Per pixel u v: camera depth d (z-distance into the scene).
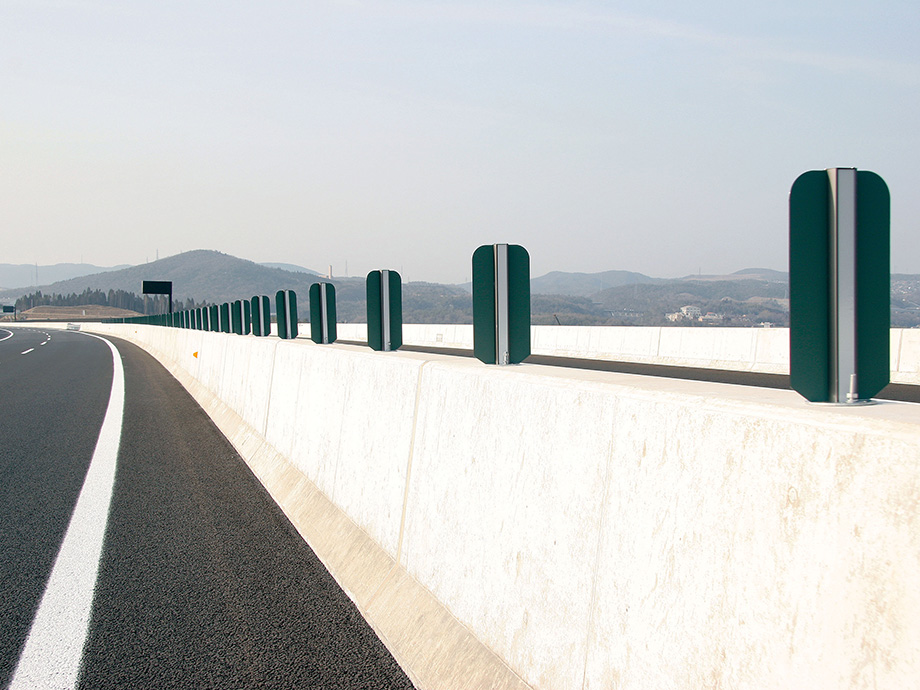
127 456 8.77
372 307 5.57
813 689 1.54
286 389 7.29
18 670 3.37
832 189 2.24
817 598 1.56
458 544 3.29
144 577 4.61
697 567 1.91
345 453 5.13
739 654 1.74
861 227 2.25
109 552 5.13
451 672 3.02
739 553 1.78
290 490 6.40
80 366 25.22
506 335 4.02
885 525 1.43
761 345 16.81
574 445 2.51
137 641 3.67
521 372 3.03
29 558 5.02
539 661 2.58
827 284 2.25
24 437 10.20
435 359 4.08
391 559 4.05
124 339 58.19
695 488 1.94
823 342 2.23
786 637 1.62
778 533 1.68
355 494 4.81
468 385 3.33
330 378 5.69
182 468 8.06
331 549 4.87
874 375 2.23
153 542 5.35
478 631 3.01
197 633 3.75
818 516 1.58
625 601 2.17
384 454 4.35
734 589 1.78
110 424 11.45
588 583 2.36
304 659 3.42
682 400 2.04
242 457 8.68
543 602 2.60
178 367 21.39
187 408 13.51
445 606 3.32
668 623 1.99
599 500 2.35
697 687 1.86
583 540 2.41
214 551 5.12
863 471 1.49
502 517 2.93
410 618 3.53
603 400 2.38
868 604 1.45
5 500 6.62
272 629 3.78
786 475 1.67
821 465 1.59
